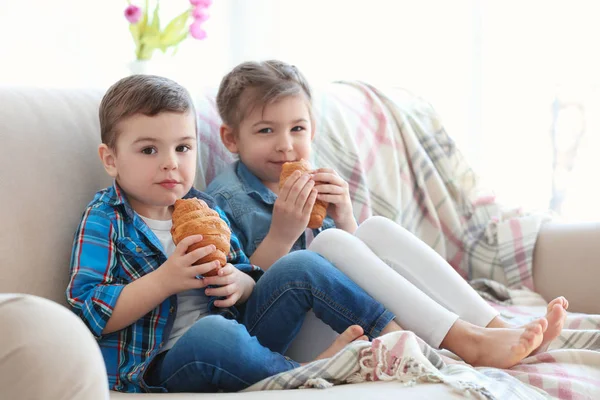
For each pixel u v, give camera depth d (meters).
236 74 1.75
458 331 1.33
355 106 2.03
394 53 3.02
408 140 2.05
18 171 1.35
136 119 1.38
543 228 1.93
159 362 1.31
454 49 3.06
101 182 1.49
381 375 1.13
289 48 2.97
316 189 1.61
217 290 1.37
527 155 3.12
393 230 1.48
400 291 1.37
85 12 2.71
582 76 3.05
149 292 1.30
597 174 3.11
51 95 1.49
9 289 1.28
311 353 1.45
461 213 2.05
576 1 3.03
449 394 1.04
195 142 1.46
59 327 0.80
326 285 1.35
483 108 3.09
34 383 0.77
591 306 1.81
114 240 1.38
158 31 2.30
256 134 1.70
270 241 1.60
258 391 1.11
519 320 1.66
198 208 1.37
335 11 2.99
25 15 2.62
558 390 1.18
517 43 3.07
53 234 1.36
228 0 2.93
